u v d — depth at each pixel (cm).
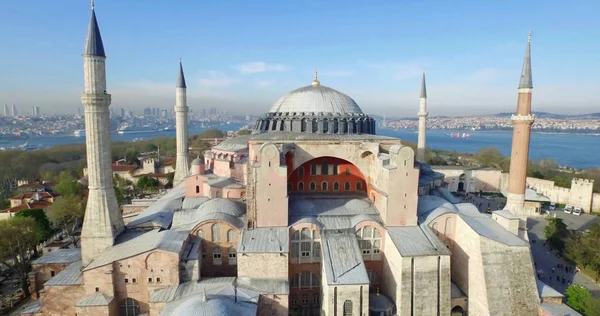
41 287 6469
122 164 19575
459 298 5722
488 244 5422
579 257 7806
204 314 4166
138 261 5194
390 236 5600
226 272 5878
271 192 5653
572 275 7800
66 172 16288
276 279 5303
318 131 6869
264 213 5681
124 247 5622
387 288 5728
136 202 10444
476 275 5494
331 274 4981
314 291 5838
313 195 6656
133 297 5241
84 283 5147
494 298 5247
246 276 5322
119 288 5219
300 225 5716
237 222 5944
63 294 5319
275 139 6275
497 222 6194
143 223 6375
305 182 6725
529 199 13438
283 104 7494
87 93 5584
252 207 5688
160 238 5538
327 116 7025
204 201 7025
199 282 5259
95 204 5756
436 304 5288
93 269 5119
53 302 5309
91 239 5744
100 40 5747
